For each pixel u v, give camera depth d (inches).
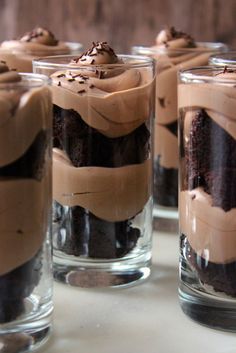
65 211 13.4
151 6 24.0
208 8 23.5
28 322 11.3
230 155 11.5
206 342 11.7
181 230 12.4
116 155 13.2
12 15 25.5
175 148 16.6
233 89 11.3
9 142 10.6
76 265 13.5
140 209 13.6
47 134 11.2
